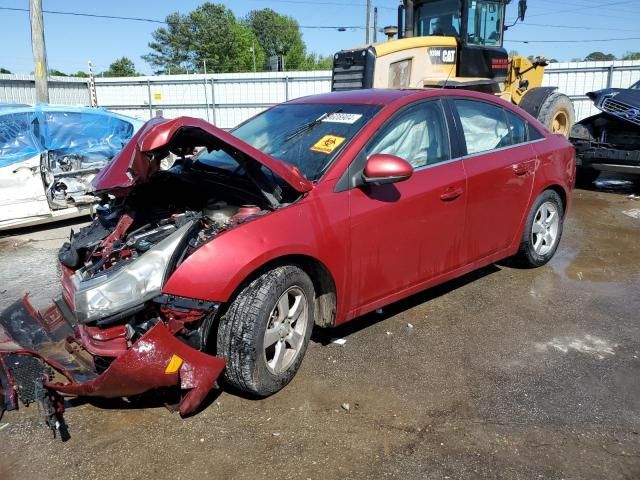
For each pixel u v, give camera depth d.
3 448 2.89
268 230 3.12
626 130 9.06
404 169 3.37
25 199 7.13
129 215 3.49
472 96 4.57
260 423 3.06
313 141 3.85
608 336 4.06
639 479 2.62
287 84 21.77
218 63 80.50
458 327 4.21
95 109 7.96
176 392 3.19
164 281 2.86
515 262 5.39
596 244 6.43
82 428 3.04
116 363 2.70
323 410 3.17
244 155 3.19
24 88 18.14
